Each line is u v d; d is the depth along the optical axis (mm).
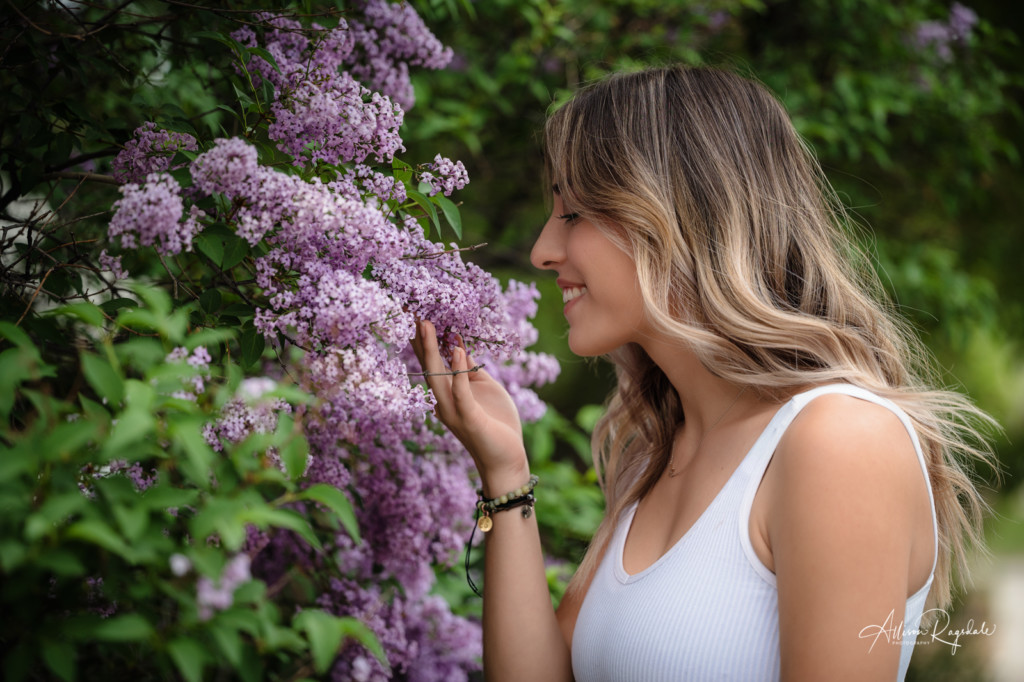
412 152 2814
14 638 701
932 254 3703
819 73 3430
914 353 1489
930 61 3506
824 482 946
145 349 817
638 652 1095
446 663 1694
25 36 1183
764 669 1010
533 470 2328
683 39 3008
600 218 1231
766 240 1222
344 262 1071
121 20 1433
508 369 1613
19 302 1066
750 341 1146
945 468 1168
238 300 1246
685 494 1212
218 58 1459
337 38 1288
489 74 2891
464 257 3268
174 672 1124
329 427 1189
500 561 1354
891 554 923
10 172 1192
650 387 1485
